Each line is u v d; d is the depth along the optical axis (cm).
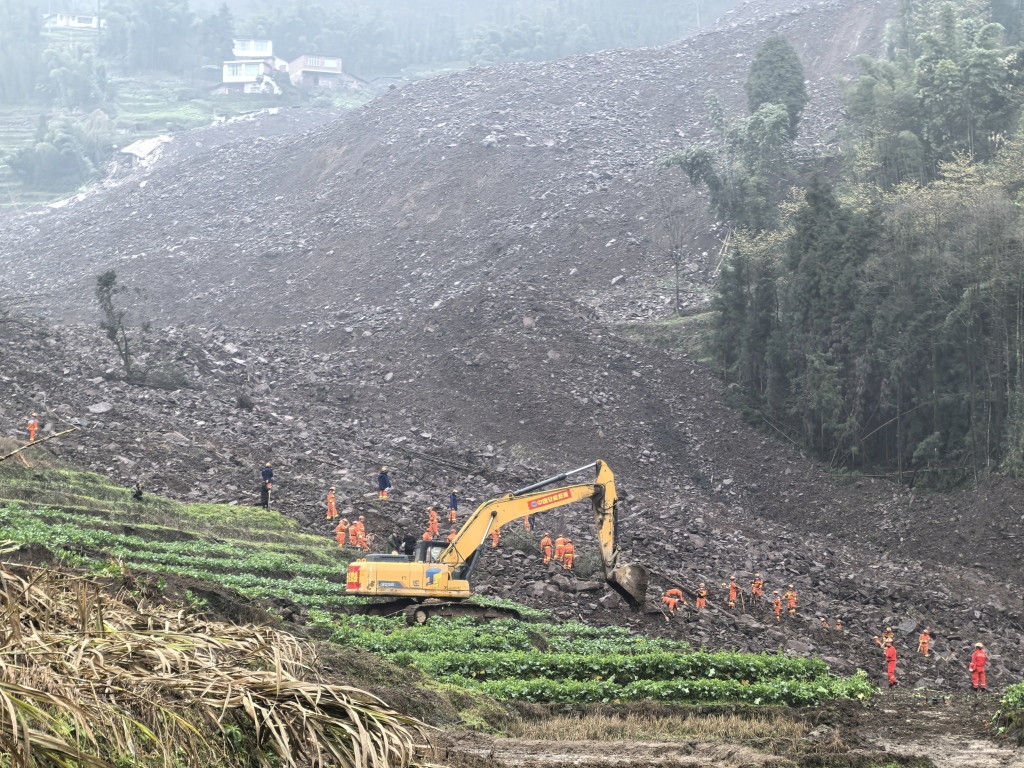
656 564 4738
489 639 2839
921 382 6800
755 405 7581
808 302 7331
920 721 2517
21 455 4497
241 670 713
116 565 2378
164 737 650
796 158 10538
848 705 2697
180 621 791
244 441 5912
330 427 6719
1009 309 6438
